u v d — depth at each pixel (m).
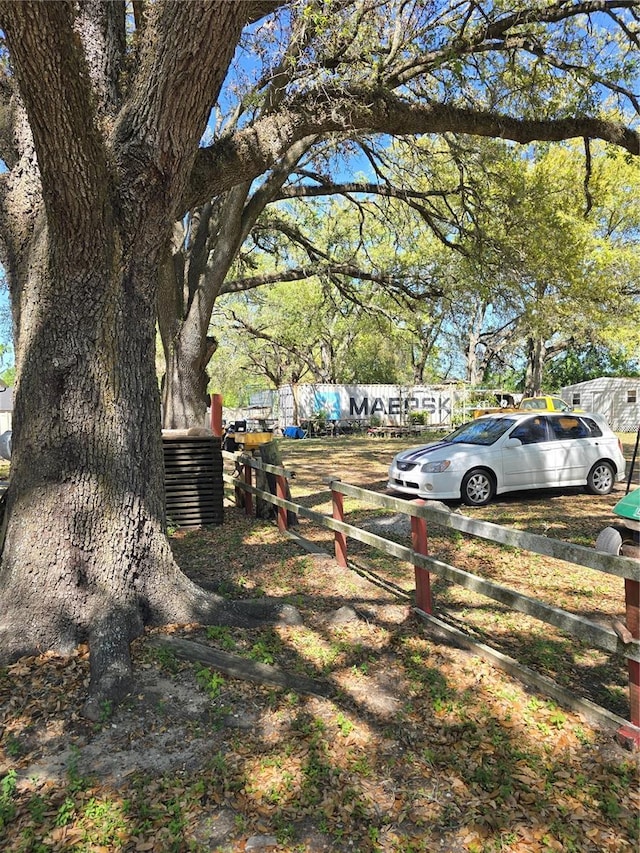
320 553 6.35
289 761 2.99
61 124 3.23
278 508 7.63
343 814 2.65
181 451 7.77
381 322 22.61
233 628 4.29
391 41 7.63
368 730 3.26
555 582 5.68
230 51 3.62
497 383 54.81
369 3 7.11
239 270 18.47
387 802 2.74
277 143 5.55
